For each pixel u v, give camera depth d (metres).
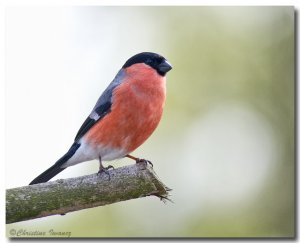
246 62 12.60
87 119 9.01
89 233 10.91
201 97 12.45
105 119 8.84
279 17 12.65
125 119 8.81
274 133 12.38
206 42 12.57
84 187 7.51
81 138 9.02
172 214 11.62
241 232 11.58
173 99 12.31
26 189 7.40
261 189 11.98
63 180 7.54
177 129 12.20
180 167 12.05
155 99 8.96
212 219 11.73
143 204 11.46
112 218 11.20
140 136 8.99
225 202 11.88
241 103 12.48
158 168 12.03
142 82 8.94
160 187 7.73
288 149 12.25
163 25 12.54
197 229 11.62
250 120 12.41
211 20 12.65
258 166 12.12
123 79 9.06
